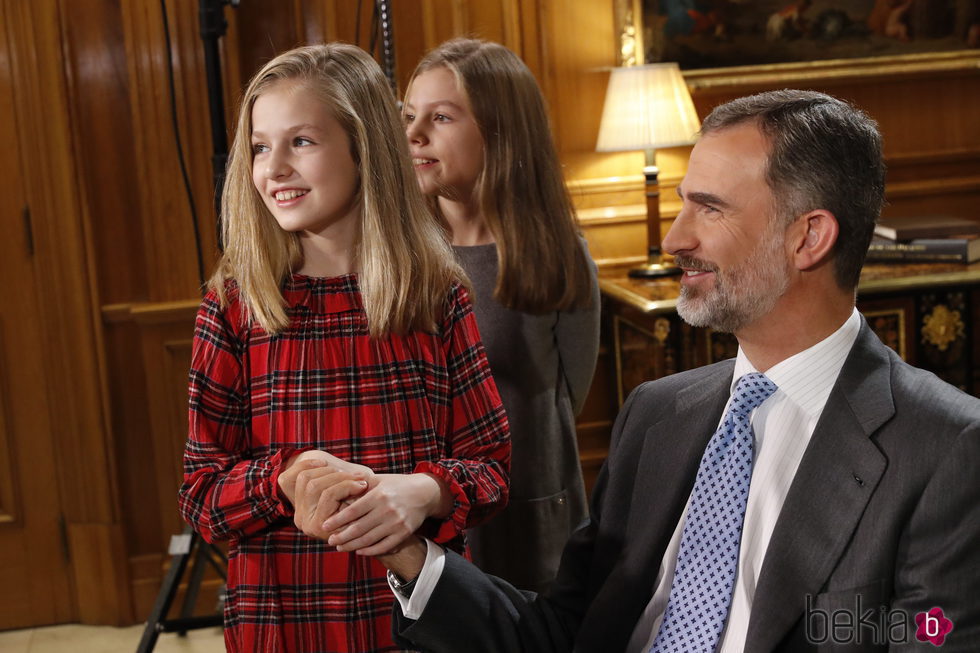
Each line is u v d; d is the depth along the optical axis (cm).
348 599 132
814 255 115
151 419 327
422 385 140
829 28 358
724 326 120
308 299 138
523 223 196
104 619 334
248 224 137
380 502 119
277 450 135
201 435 133
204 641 318
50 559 332
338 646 133
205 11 231
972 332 312
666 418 132
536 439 196
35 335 322
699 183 118
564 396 206
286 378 136
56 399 324
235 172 139
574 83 351
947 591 101
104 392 323
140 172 315
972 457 103
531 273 195
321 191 134
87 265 317
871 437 110
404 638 124
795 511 111
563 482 203
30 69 309
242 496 126
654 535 125
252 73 324
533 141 201
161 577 335
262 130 134
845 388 115
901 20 362
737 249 117
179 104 313
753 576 114
